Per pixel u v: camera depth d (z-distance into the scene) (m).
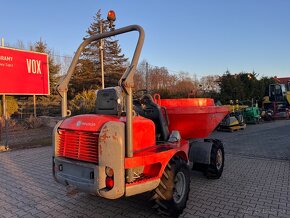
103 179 3.56
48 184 5.98
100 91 4.38
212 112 5.72
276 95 23.41
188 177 4.58
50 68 31.70
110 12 6.39
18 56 14.38
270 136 13.00
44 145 10.61
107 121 3.76
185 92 20.14
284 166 7.35
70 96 33.47
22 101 24.44
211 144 6.01
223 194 5.29
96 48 33.94
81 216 4.44
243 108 18.31
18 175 6.67
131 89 3.53
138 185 3.70
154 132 4.21
